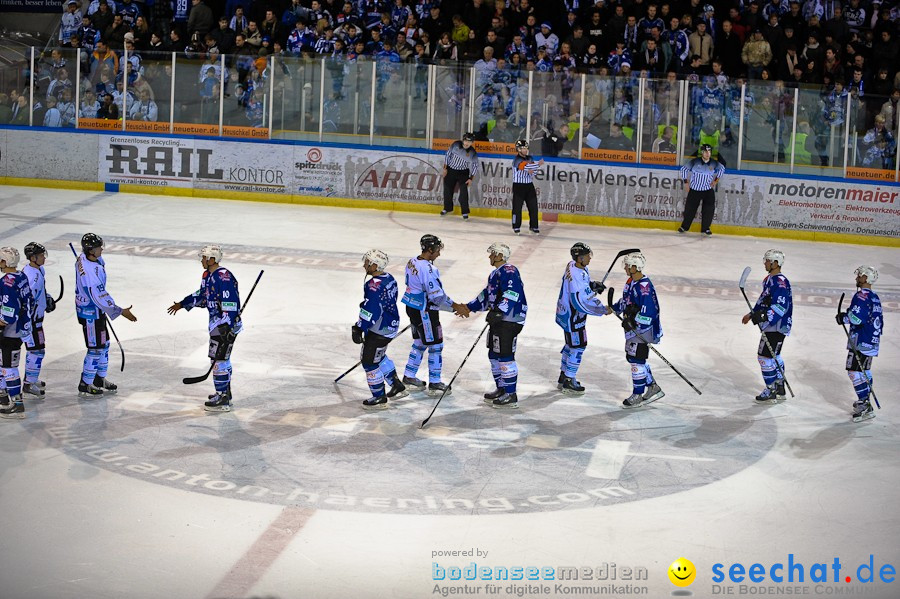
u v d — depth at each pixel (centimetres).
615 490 822
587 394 1062
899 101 1945
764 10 2186
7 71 2161
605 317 1361
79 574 657
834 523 772
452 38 2191
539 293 1465
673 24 2123
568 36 2167
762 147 2000
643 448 918
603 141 2044
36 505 754
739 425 986
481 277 1543
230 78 2111
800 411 1034
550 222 2070
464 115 2066
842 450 928
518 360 1166
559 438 935
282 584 654
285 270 1537
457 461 873
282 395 1022
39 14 2581
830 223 2002
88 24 2316
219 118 2133
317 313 1317
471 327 1279
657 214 2050
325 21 2191
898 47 2139
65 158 2180
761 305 1041
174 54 2112
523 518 764
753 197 2016
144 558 681
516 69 2056
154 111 2145
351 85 2083
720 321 1366
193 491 791
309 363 1123
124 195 2134
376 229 1892
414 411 995
